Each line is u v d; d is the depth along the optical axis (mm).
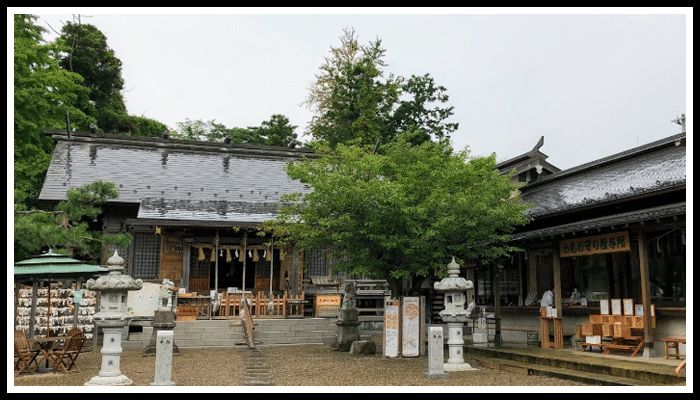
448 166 16016
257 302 22969
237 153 31734
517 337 18609
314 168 15547
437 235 14242
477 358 14148
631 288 15328
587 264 17141
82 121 35781
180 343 18875
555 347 14555
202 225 23688
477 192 15211
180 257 25391
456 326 13031
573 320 16188
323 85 40438
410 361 14484
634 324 12992
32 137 28906
